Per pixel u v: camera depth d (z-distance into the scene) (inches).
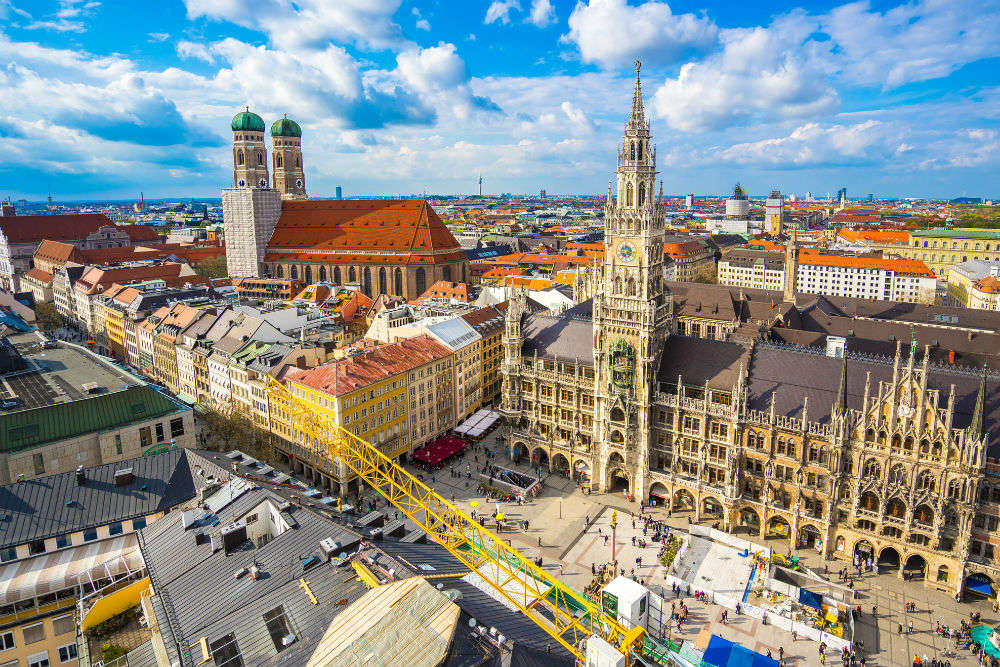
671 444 4293.8
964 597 3363.7
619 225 4180.6
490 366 6353.3
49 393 3996.1
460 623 1803.6
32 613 2524.6
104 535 2733.8
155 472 2987.2
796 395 3863.2
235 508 2559.1
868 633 3125.0
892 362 3782.0
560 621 2615.7
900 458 3420.3
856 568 3617.1
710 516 4232.3
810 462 3727.9
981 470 3184.1
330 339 6840.6
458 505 4458.7
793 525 3804.1
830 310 7130.9
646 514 4296.3
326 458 4579.2
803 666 2891.2
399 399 5009.8
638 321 4192.9
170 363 6889.8
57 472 3496.6
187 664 1866.4
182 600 2186.3
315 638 1831.9
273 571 2196.1
